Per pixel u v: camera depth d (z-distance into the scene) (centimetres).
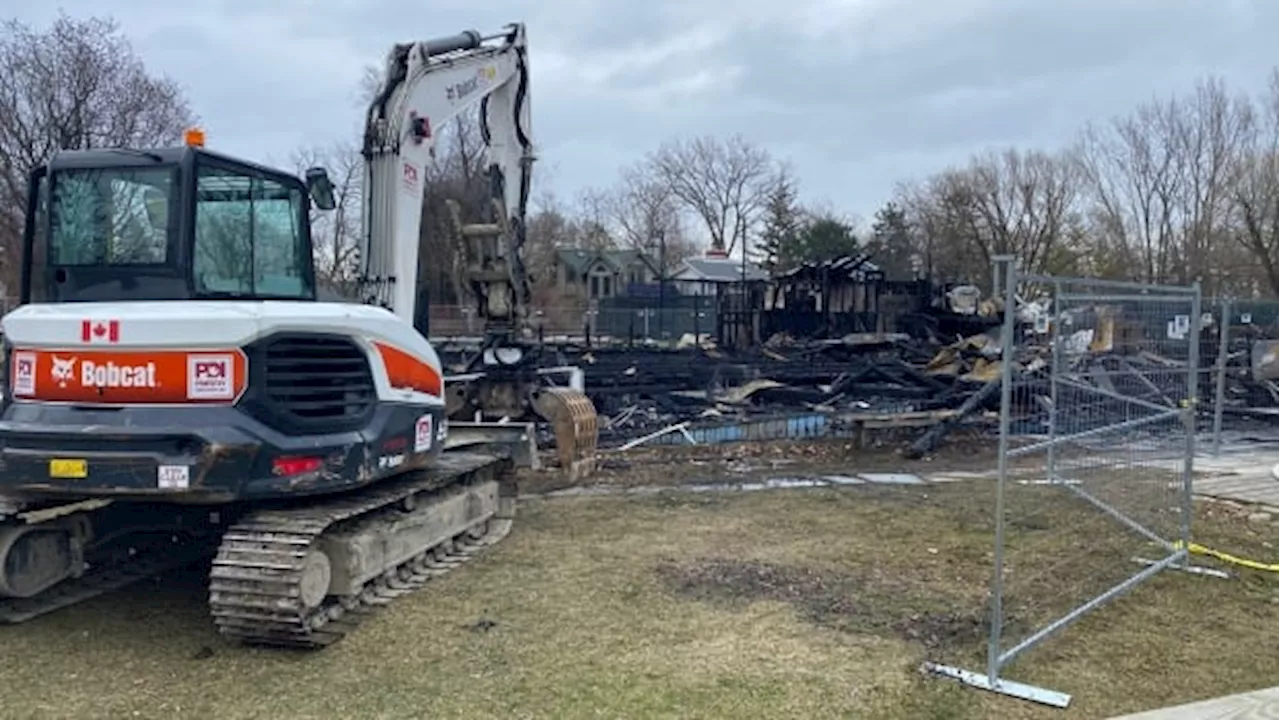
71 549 601
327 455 548
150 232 549
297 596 508
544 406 1002
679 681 488
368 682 488
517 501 898
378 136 812
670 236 7706
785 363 1772
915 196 6669
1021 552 736
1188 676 507
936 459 1174
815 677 493
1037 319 1234
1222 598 636
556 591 635
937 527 816
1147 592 643
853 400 1556
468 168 4122
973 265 6016
